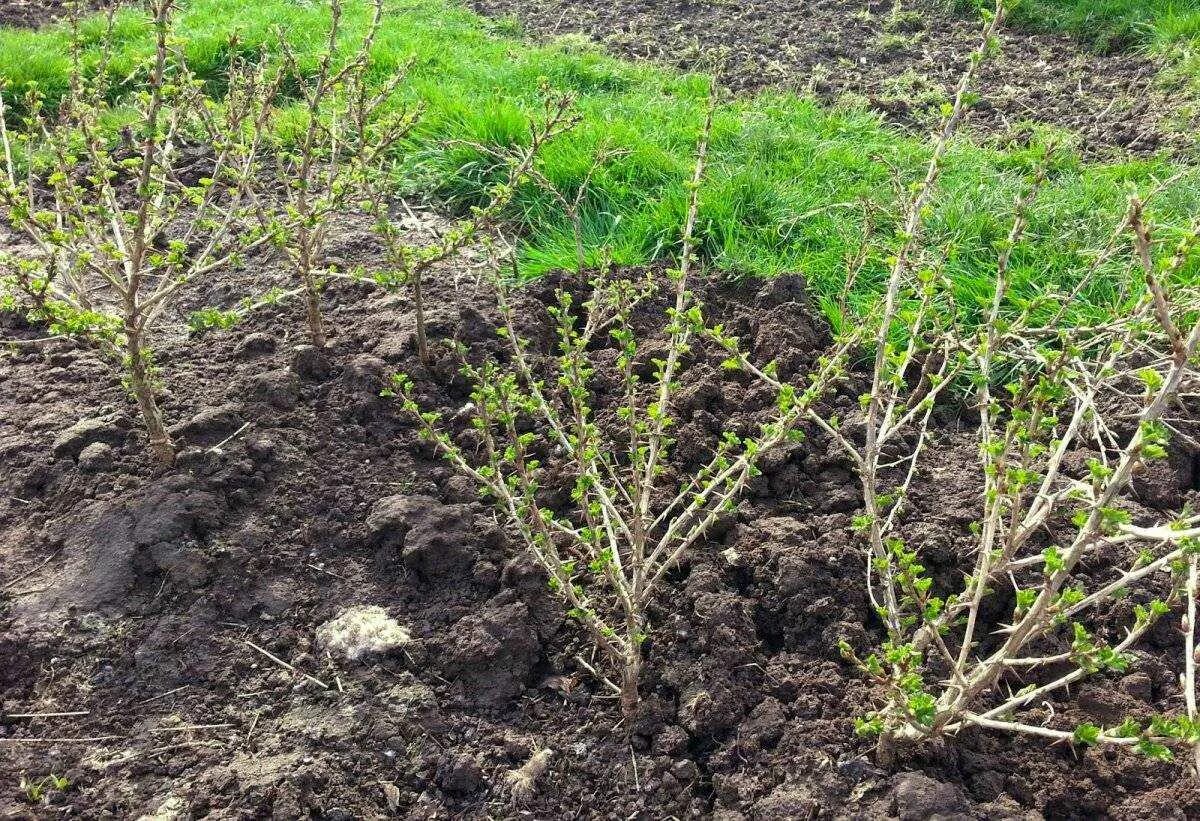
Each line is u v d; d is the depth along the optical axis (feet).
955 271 15.56
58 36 26.27
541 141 13.35
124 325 11.07
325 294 15.24
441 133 19.62
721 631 9.98
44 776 8.98
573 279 15.60
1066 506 9.89
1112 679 9.73
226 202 17.75
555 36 27.45
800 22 28.30
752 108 21.48
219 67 24.50
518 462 9.12
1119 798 8.75
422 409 13.00
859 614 10.36
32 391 13.30
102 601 10.36
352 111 13.71
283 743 9.25
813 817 8.63
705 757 9.34
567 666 10.07
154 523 10.83
